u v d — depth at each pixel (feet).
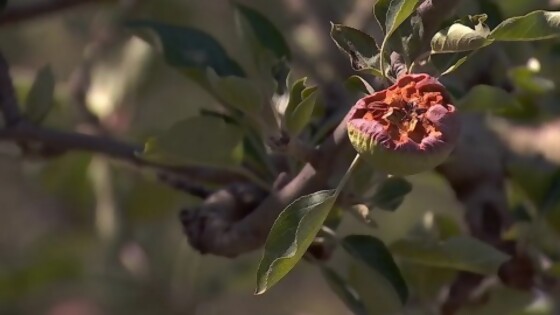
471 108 4.11
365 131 3.42
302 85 3.79
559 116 5.15
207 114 4.24
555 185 4.83
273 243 3.57
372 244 4.00
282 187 3.98
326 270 4.10
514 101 4.08
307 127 4.33
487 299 4.73
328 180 3.85
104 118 6.13
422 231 4.78
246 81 3.92
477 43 3.45
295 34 6.17
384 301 4.01
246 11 4.44
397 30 3.58
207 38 4.58
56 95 5.99
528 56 4.75
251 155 4.29
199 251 4.15
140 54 6.21
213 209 4.16
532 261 4.60
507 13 5.02
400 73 3.55
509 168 4.88
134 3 6.10
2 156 5.12
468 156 4.87
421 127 3.43
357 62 3.59
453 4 3.53
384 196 3.97
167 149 4.17
